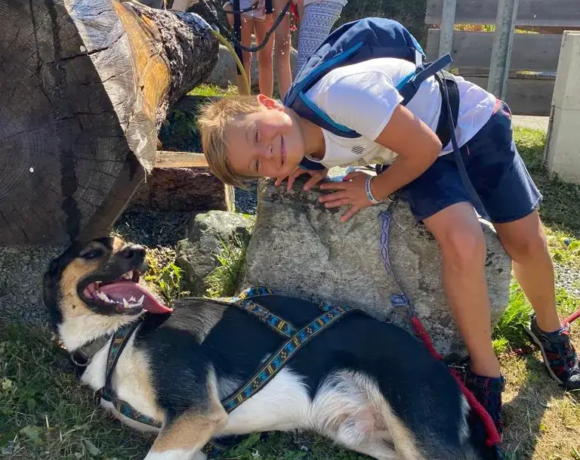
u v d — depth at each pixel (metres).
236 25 5.70
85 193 3.04
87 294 2.85
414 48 2.80
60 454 2.63
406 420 2.64
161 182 4.38
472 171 2.88
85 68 2.82
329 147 2.71
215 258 3.93
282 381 2.78
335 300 3.31
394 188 2.79
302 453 2.85
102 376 2.86
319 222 3.21
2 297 3.41
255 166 2.60
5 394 2.82
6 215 3.07
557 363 3.36
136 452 2.77
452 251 2.76
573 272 4.56
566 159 6.15
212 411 2.67
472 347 2.89
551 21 7.95
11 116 2.91
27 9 2.73
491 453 2.80
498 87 7.43
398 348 2.77
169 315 2.91
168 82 4.75
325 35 4.98
